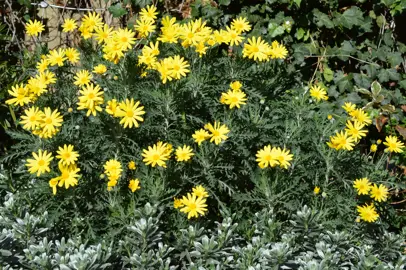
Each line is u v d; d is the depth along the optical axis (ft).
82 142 6.75
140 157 6.70
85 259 6.28
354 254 6.75
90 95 6.53
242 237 6.82
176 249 6.67
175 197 6.71
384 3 7.86
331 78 8.02
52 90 7.20
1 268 6.41
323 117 7.13
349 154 6.90
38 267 6.38
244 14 8.00
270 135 7.00
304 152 7.02
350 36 8.07
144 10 7.27
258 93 7.18
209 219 6.83
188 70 6.75
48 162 6.44
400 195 7.92
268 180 6.69
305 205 6.61
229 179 6.82
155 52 6.90
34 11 8.45
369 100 8.00
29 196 6.84
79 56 7.40
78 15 8.48
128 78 6.87
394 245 6.93
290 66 8.02
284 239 6.61
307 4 7.94
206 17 8.04
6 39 8.39
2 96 7.70
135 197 6.59
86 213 6.68
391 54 8.05
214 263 6.52
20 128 7.71
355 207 6.90
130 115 6.51
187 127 6.87
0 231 6.72
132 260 6.41
